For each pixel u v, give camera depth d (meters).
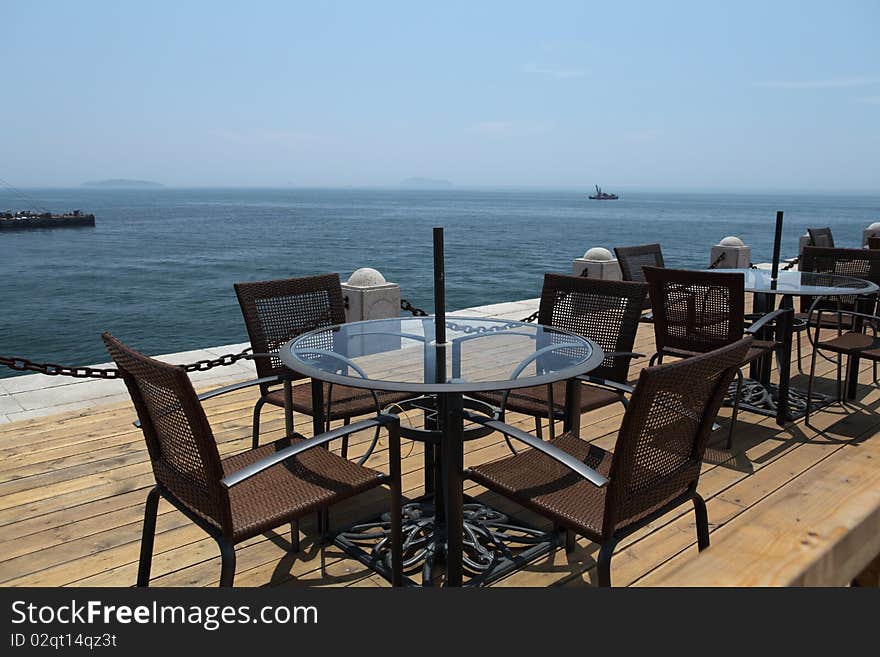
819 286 3.87
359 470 2.11
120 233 69.62
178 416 1.77
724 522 2.59
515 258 43.22
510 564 2.28
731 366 1.82
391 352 2.47
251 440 3.47
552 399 2.70
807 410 3.69
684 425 1.86
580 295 3.17
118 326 22.47
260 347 3.03
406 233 69.81
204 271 37.72
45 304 26.89
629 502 1.76
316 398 2.60
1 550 2.43
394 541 2.09
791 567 0.76
